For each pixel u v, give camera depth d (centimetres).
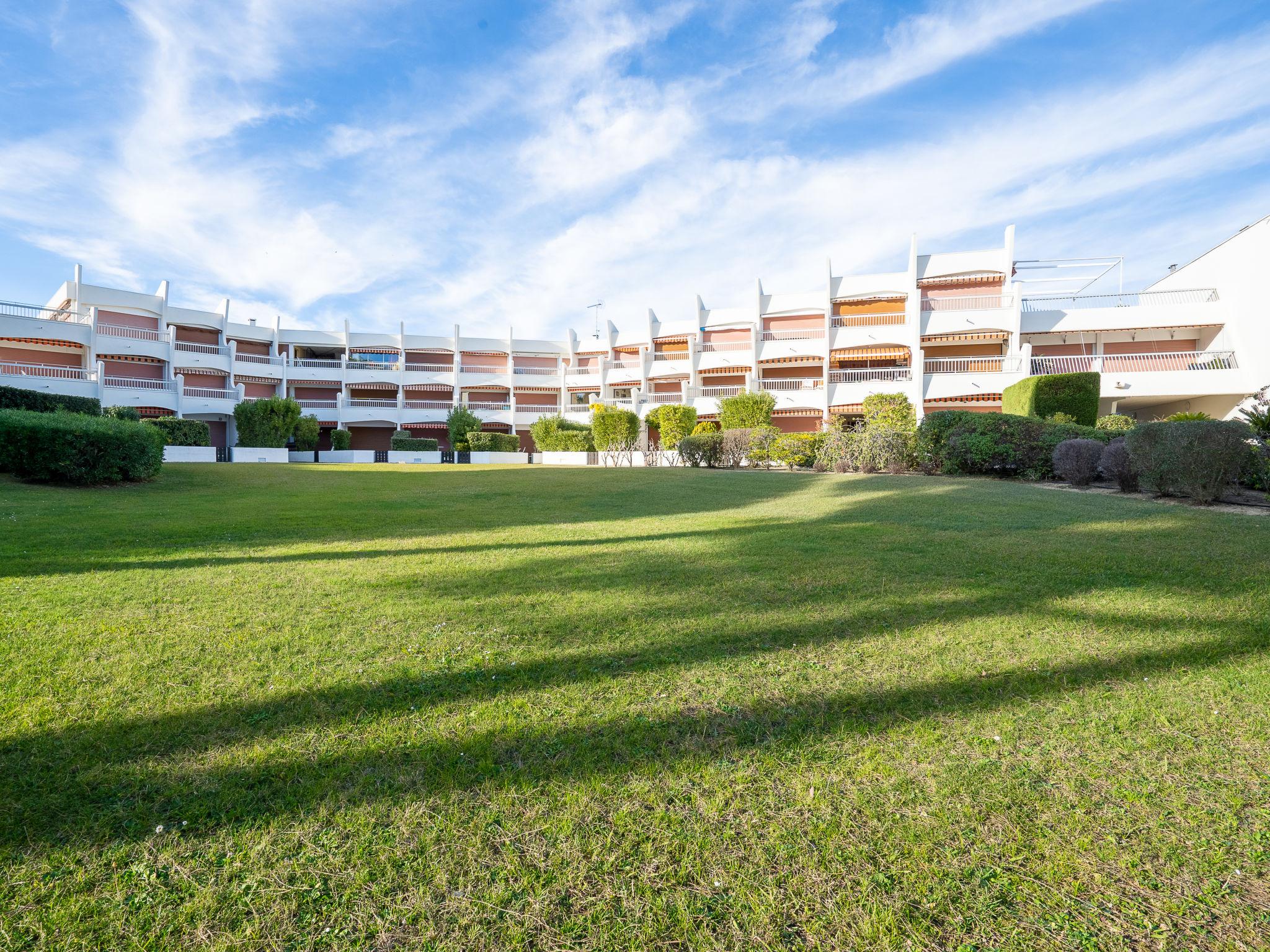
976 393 3172
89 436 1281
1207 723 275
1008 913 176
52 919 173
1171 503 933
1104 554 585
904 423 1989
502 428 5356
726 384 4444
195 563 621
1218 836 203
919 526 780
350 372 5016
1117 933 168
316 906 179
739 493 1301
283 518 957
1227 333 2852
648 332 4716
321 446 4838
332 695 308
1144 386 2844
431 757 251
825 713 290
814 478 1562
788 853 199
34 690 308
